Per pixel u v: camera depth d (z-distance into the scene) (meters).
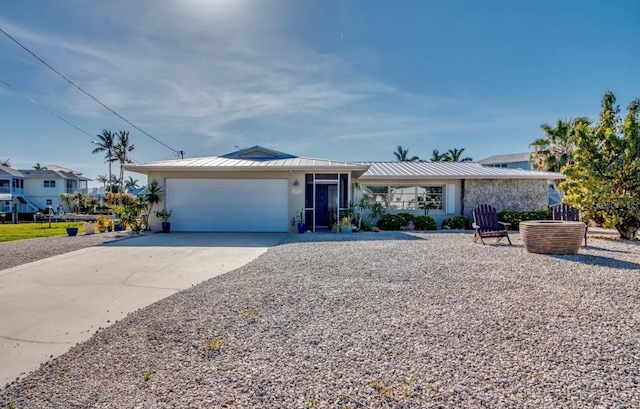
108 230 15.17
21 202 42.41
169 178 14.25
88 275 6.68
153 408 2.39
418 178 16.73
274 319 4.07
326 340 3.47
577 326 3.74
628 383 2.62
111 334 3.73
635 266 6.88
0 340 3.69
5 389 2.71
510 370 2.83
